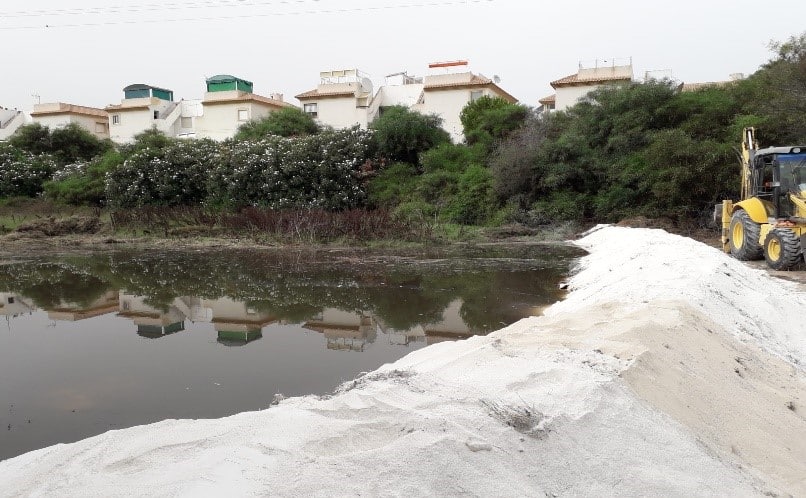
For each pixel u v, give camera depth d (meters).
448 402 3.34
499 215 21.36
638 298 7.11
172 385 5.24
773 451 3.73
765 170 12.09
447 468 2.59
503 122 26.05
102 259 14.56
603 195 20.84
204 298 9.42
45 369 5.71
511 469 2.73
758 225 11.95
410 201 22.97
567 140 21.55
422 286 10.41
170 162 25.14
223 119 38.34
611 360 4.22
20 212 27.02
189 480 2.49
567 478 2.81
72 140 35.50
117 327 7.52
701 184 18.59
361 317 8.11
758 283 8.63
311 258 14.54
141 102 41.06
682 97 21.34
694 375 4.42
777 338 6.68
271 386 5.21
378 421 3.13
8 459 3.44
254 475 2.52
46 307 8.76
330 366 5.84
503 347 4.79
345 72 38.78
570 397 3.44
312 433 3.00
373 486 2.46
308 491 2.41
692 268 8.21
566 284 10.36
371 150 25.34
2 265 13.46
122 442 3.14
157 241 18.59
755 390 4.62
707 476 3.09
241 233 19.48
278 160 23.55
